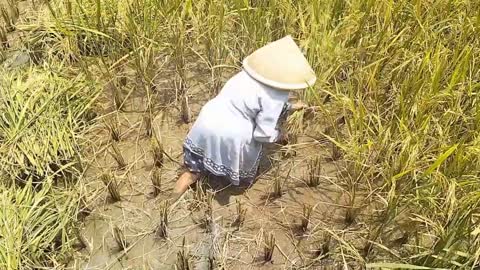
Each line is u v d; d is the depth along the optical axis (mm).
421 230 2195
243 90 2162
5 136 2461
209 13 2795
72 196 2303
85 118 2631
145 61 2719
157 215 2309
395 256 2148
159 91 2742
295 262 2168
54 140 2443
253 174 2350
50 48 2865
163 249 2213
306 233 2246
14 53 2943
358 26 2689
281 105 2158
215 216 2299
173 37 2793
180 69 2748
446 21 2689
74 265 2158
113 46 2850
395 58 2588
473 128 2350
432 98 2336
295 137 2521
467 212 2055
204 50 2859
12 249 2084
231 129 2166
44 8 3053
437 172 2123
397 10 2670
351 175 2377
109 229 2268
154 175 2354
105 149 2523
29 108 2545
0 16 3168
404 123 2348
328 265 2154
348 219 2268
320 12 2727
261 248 2207
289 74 2113
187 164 2328
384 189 2307
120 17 2850
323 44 2615
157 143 2449
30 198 2256
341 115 2582
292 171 2445
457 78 2367
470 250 2035
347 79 2631
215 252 2188
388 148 2307
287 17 2773
